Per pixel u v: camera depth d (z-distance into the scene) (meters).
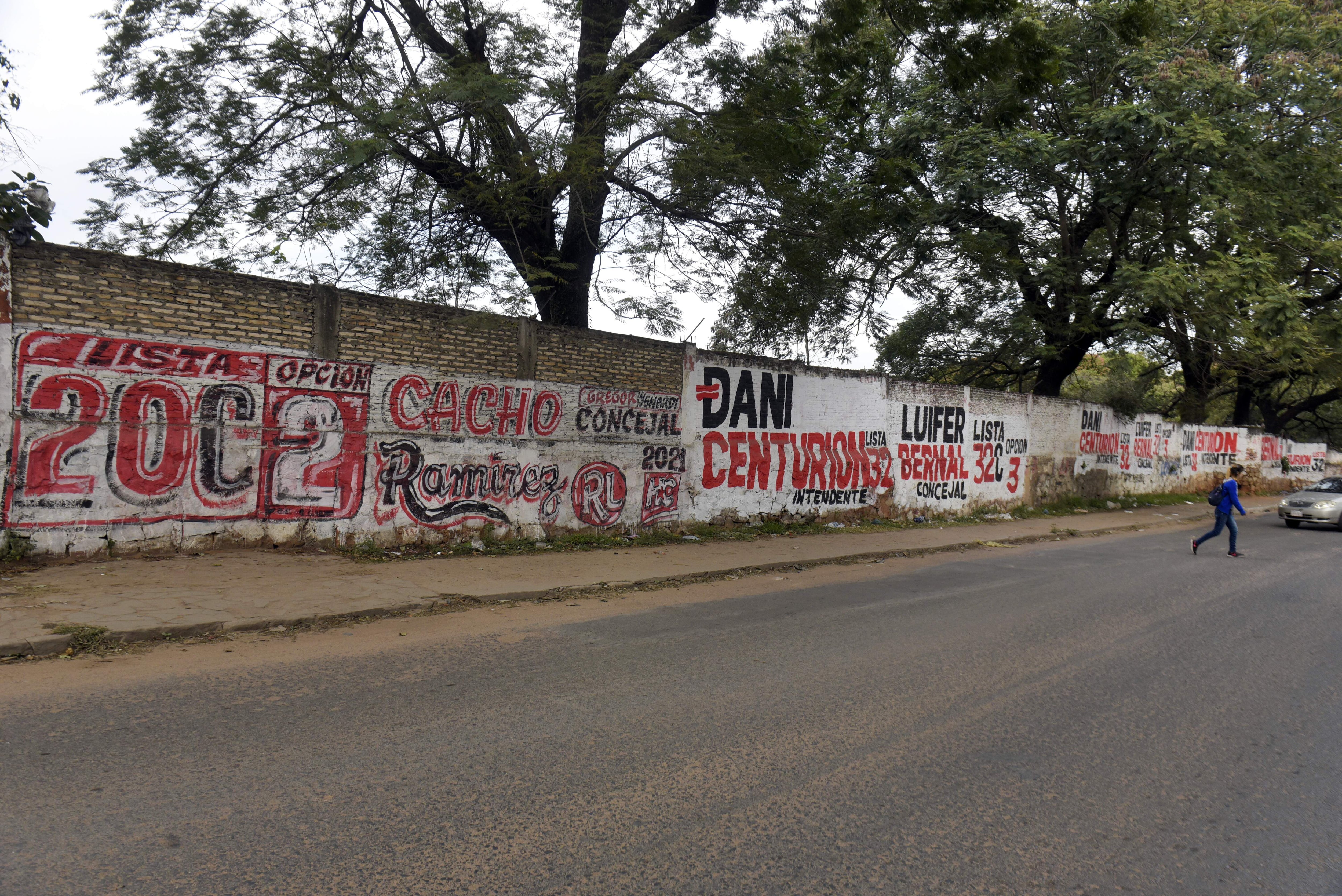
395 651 6.25
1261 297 17.31
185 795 3.64
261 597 7.41
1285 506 21.41
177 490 8.73
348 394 9.85
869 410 16.69
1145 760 4.48
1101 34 18.61
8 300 7.71
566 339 11.84
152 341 8.49
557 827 3.47
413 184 12.00
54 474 8.02
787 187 12.89
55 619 6.23
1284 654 6.93
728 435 14.12
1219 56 18.48
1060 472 22.83
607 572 9.91
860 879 3.14
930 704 5.31
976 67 12.27
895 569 11.59
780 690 5.52
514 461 11.38
